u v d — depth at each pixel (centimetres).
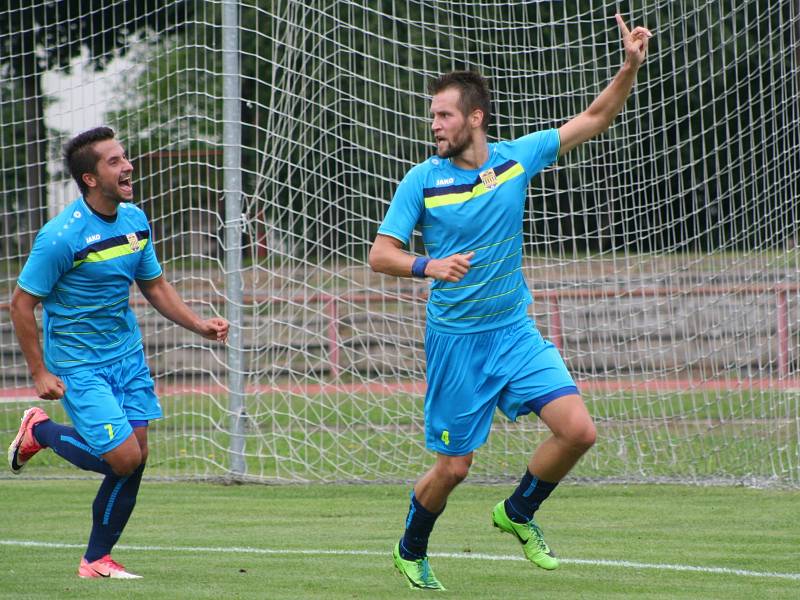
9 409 3881
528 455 3011
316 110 3559
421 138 3516
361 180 3619
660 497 2531
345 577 1711
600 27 3466
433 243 1575
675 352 3228
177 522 2302
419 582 1609
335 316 3803
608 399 3256
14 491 2736
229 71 2878
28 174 3453
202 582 1664
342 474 2905
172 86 3769
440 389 1585
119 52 3459
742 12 3291
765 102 3084
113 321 1697
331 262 3797
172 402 3809
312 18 3189
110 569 1705
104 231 1662
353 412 3566
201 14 3944
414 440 3153
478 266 1547
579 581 1678
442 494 1591
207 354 4359
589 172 3344
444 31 3569
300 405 3656
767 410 3061
